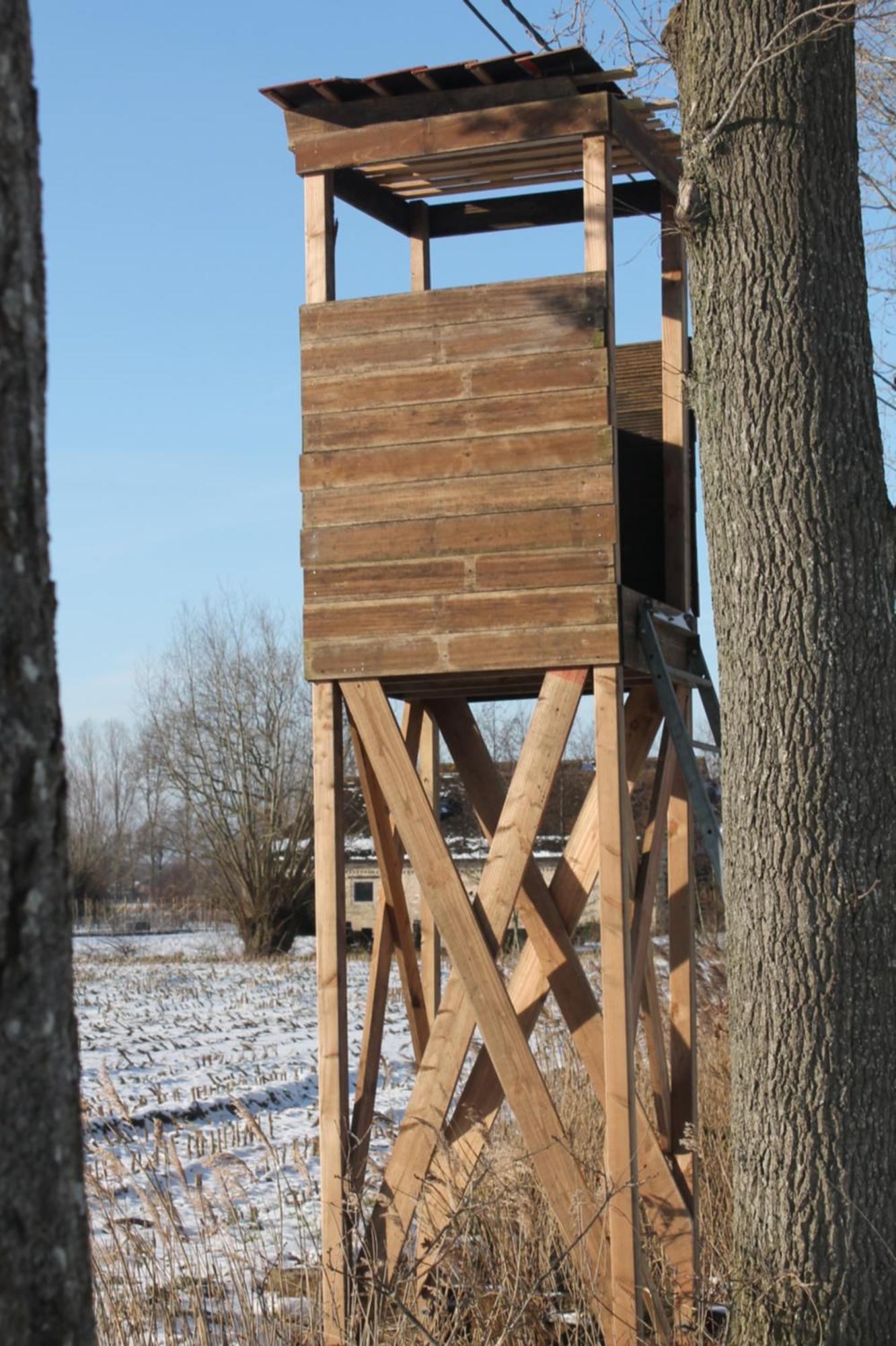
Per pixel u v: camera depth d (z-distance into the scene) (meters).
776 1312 4.60
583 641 5.65
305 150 6.15
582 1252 5.54
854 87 5.05
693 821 6.92
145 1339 5.64
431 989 7.14
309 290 6.14
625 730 6.71
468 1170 6.12
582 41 6.49
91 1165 9.16
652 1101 8.27
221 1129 11.04
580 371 5.73
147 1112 12.26
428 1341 5.35
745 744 4.82
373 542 5.95
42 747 1.99
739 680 4.84
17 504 1.99
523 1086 5.66
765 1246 4.70
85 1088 13.74
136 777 71.19
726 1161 7.68
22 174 2.05
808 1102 4.64
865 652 4.78
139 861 73.38
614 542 5.66
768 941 4.73
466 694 6.72
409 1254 6.16
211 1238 7.72
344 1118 5.93
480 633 5.79
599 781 5.62
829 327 4.83
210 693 36.53
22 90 2.06
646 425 6.98
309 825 36.62
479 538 5.82
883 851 4.74
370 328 6.02
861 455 4.84
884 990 4.70
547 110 5.82
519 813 5.72
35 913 1.97
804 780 4.71
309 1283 6.24
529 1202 5.87
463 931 5.76
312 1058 16.17
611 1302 5.46
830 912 4.68
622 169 6.50
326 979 5.98
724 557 4.91
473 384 5.86
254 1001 23.73
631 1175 5.46
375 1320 5.40
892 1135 4.68
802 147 4.84
